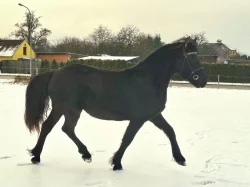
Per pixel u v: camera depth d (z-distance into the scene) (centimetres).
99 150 586
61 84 486
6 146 596
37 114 499
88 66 505
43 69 3584
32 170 473
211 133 740
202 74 477
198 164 511
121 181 434
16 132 713
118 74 491
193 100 1498
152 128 792
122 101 474
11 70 4278
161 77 482
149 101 470
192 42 477
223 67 3538
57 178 442
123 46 6178
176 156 488
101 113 489
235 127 819
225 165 505
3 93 1581
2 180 431
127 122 874
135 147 611
